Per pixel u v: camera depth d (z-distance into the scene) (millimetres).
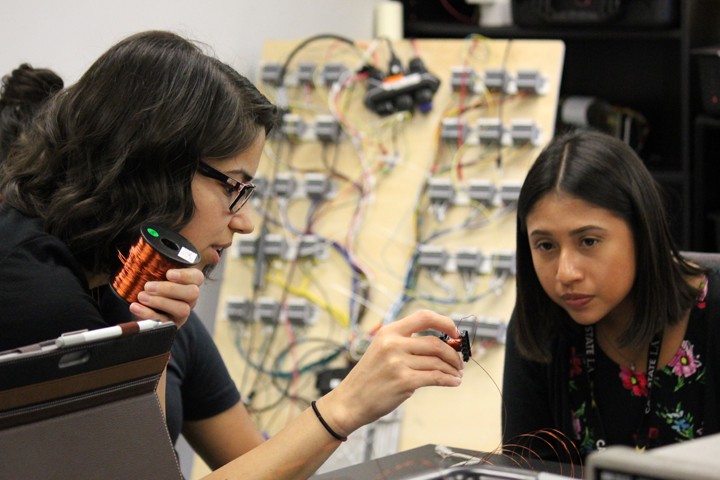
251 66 3133
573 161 1462
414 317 1303
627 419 1576
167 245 1222
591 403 1595
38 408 913
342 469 1312
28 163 1307
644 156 3449
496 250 2543
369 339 2545
